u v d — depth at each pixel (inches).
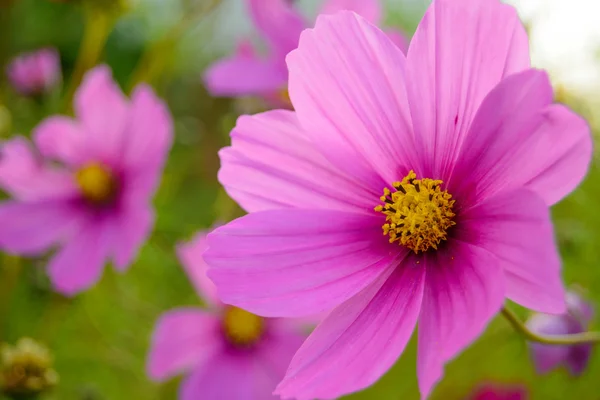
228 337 20.7
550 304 11.1
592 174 21.9
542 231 10.9
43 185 22.1
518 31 12.7
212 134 25.0
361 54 14.3
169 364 20.3
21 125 24.9
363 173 15.0
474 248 12.9
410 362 21.7
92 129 21.9
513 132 12.5
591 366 21.2
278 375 20.6
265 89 20.4
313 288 13.7
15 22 27.4
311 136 14.6
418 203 14.4
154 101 20.6
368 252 14.6
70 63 28.6
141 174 20.8
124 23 28.3
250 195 15.1
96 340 23.0
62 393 22.6
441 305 12.9
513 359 21.5
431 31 13.6
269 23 20.4
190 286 23.5
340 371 12.7
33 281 23.6
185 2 23.1
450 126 14.2
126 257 20.4
